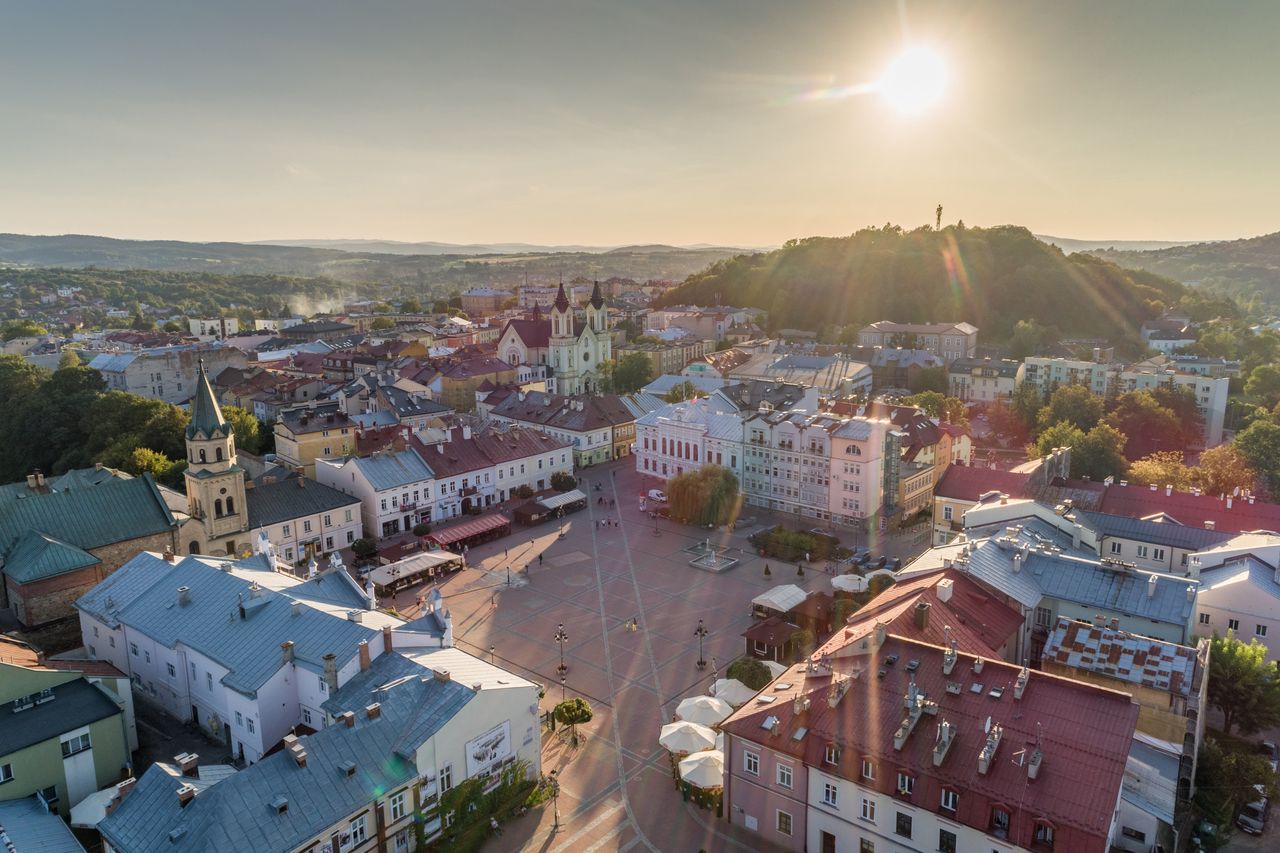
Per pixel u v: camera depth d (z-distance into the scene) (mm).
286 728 70375
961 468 129125
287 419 161250
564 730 79688
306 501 126562
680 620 104438
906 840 55625
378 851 57812
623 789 70562
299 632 72750
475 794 64188
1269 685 73312
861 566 119875
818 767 58719
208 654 73938
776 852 62062
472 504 148750
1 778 61000
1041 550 87312
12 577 95625
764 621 97312
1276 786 70062
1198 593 86562
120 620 83188
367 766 58031
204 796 52750
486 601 110750
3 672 64438
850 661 65750
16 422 178750
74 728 64750
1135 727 58250
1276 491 149250
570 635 100438
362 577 118938
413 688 64062
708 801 68125
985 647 71312
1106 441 153250
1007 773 52750
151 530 108188
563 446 166625
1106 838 48000
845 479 139875
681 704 77562
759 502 153125
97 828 57094
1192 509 113438
